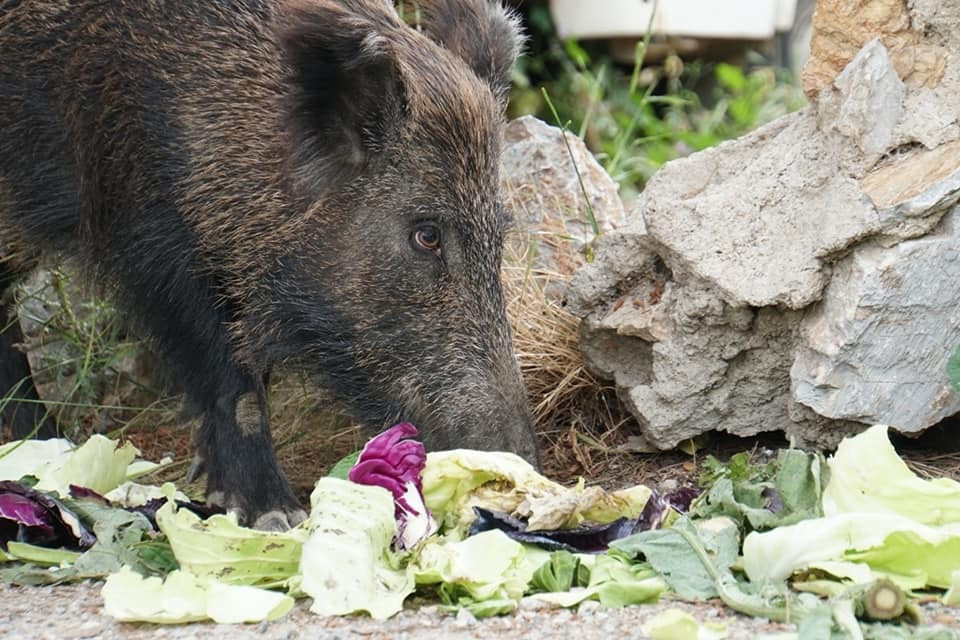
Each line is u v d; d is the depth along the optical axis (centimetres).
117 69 903
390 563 709
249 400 931
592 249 1166
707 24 1814
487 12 986
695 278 942
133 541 771
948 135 889
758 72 1836
